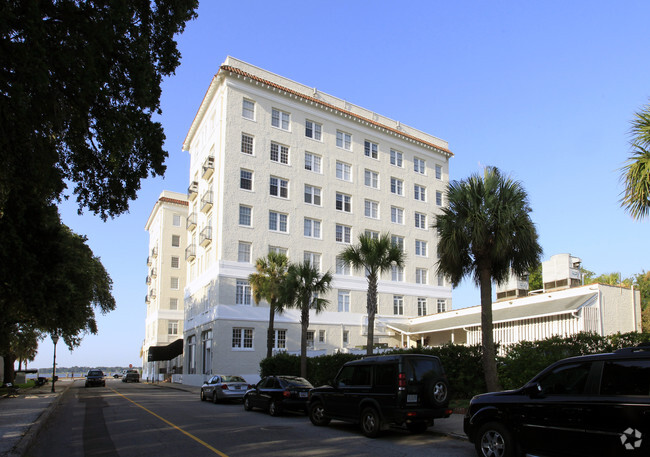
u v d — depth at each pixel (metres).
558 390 7.94
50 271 19.70
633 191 10.89
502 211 15.21
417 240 52.75
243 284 40.03
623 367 7.26
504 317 31.23
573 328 26.83
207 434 12.95
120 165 13.05
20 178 11.85
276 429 13.89
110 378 93.56
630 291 28.81
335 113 47.69
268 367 28.14
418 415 11.76
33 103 10.20
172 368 60.41
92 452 10.88
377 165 50.56
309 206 44.62
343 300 45.50
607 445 7.07
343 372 13.82
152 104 13.16
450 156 58.12
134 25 11.79
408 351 19.97
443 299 53.34
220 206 39.97
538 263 15.78
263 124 43.00
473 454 9.91
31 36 9.30
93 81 10.70
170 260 69.19
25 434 12.98
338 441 11.75
